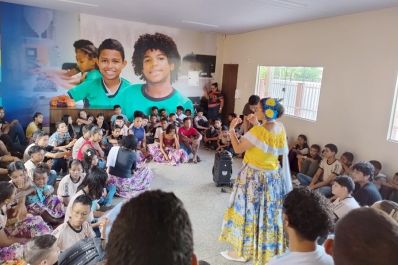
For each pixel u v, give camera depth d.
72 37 6.71
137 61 7.47
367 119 4.70
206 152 6.78
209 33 8.23
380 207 1.75
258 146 2.48
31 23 6.29
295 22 5.94
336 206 2.67
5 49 6.17
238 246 2.63
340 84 5.12
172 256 0.61
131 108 7.60
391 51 4.35
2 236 2.31
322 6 4.55
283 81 6.65
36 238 1.84
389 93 4.39
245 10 5.21
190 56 8.11
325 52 5.39
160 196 0.67
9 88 6.33
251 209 2.57
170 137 5.86
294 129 6.14
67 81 6.83
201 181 4.86
